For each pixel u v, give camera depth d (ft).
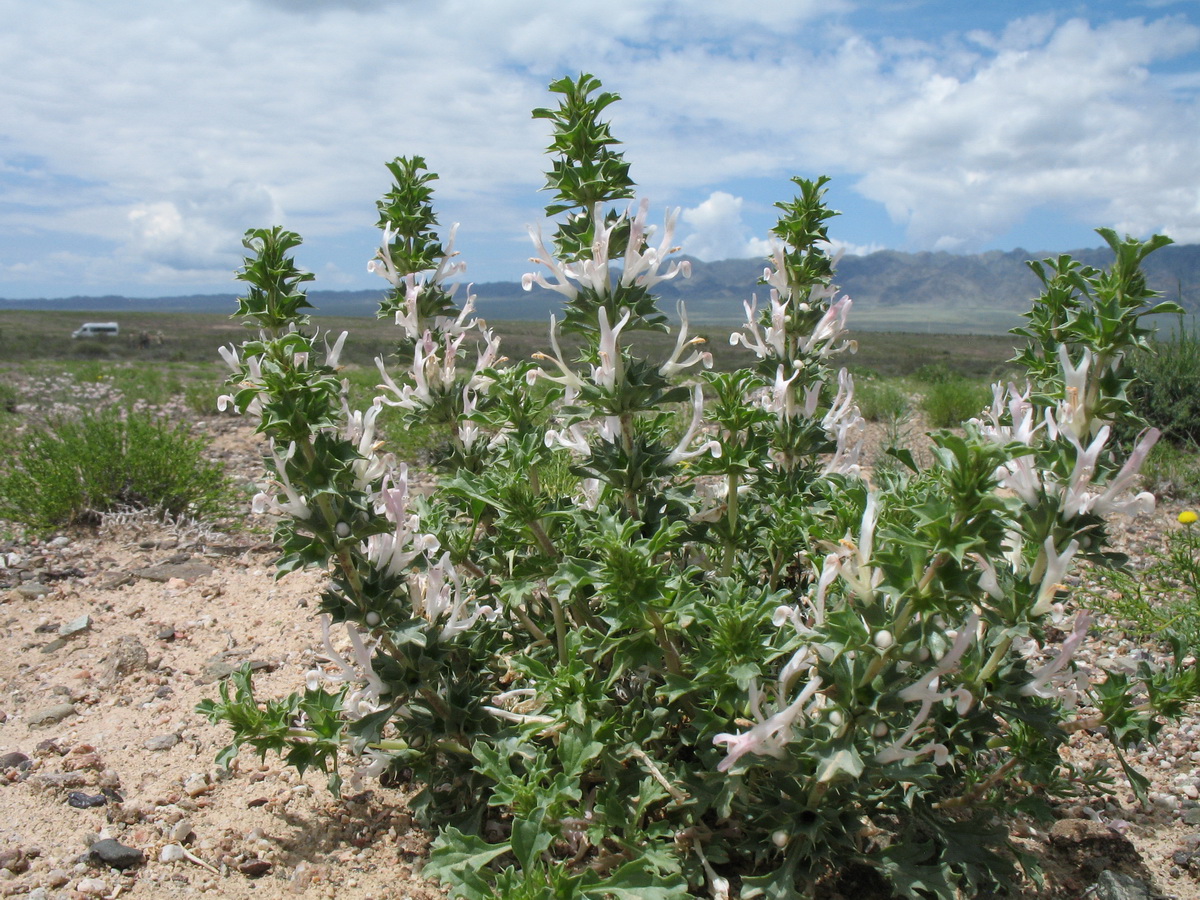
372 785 9.48
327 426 6.57
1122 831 8.82
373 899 7.64
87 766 9.68
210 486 20.84
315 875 7.95
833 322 9.54
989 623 6.51
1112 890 7.64
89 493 19.58
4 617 14.29
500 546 9.00
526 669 7.80
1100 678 11.62
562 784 6.73
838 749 5.83
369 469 7.43
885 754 6.13
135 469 20.03
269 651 12.92
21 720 10.91
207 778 9.52
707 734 7.05
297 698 8.00
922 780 7.07
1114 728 7.41
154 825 8.62
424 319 10.14
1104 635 12.96
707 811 8.02
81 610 14.64
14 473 19.75
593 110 8.31
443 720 7.88
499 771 7.13
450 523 10.08
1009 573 6.91
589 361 8.07
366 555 7.54
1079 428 6.07
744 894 6.54
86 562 17.08
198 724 10.74
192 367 76.89
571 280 8.01
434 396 9.55
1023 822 8.92
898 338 236.84
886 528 5.57
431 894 7.71
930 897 7.47
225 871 8.00
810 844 6.52
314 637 13.37
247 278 7.16
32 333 160.97
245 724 7.57
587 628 7.97
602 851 7.30
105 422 21.77
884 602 5.99
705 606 6.58
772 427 9.52
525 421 8.59
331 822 8.82
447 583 7.97
